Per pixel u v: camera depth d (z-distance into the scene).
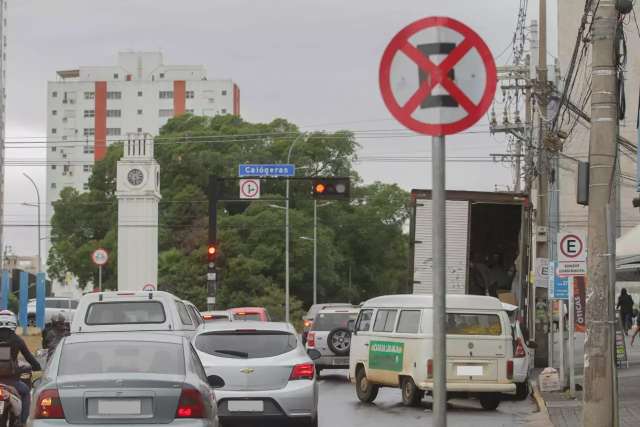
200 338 28.08
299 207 146.50
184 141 148.00
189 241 137.50
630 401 35.97
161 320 36.47
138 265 133.75
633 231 43.34
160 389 18.47
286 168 67.62
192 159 145.00
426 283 44.66
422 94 11.91
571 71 43.31
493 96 11.94
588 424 24.81
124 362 19.28
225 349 27.80
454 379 35.31
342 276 154.62
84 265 148.50
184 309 39.03
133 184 133.88
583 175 25.14
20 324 92.75
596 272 24.83
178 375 19.02
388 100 12.02
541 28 61.09
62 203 156.75
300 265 136.88
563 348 41.06
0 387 24.88
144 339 20.11
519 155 91.19
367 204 156.88
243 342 27.97
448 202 44.78
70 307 115.06
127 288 133.38
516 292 46.88
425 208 44.94
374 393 38.78
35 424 18.31
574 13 115.75
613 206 24.89
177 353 19.78
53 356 19.59
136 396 18.41
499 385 35.44
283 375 27.55
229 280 129.12
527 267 46.19
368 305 39.72
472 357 35.44
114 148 156.00
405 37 11.99
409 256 44.88
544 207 59.72
